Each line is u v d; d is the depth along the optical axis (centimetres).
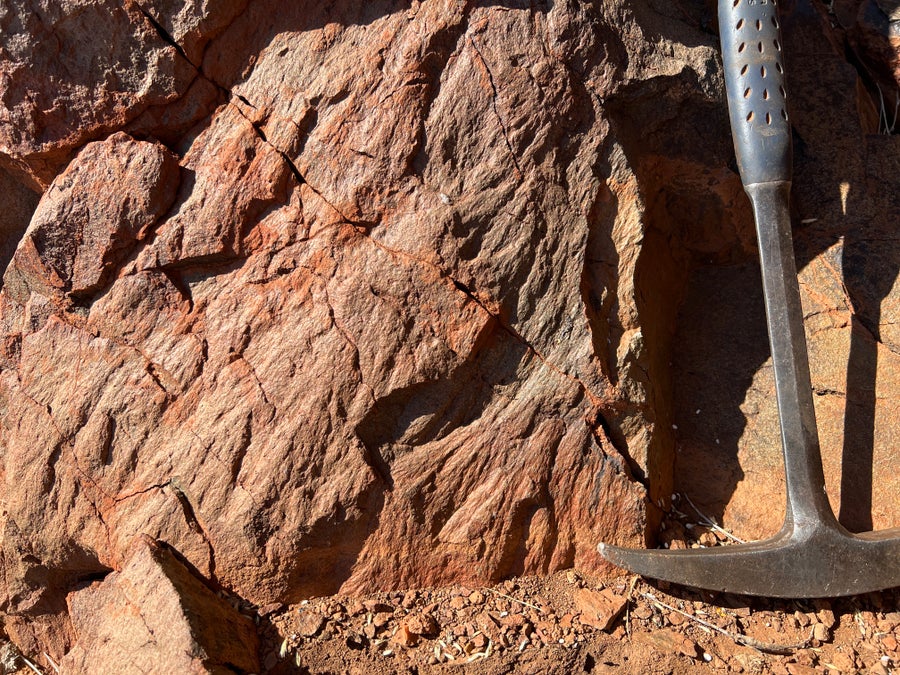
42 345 46
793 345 44
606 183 47
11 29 43
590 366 45
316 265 45
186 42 44
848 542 42
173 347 45
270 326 45
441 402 46
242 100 45
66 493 46
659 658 42
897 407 49
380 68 45
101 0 42
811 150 56
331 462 44
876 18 62
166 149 45
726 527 50
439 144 45
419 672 41
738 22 47
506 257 45
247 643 41
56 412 46
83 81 44
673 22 51
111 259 45
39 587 48
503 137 45
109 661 41
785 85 47
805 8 60
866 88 62
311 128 45
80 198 44
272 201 45
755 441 51
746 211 55
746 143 46
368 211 45
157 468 45
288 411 44
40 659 48
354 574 45
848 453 49
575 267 46
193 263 45
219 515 44
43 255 45
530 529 46
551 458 46
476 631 43
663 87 48
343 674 41
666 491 50
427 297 45
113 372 45
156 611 40
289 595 44
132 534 45
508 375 46
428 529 45
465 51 45
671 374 55
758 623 44
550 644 42
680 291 57
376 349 44
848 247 54
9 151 45
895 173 55
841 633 44
